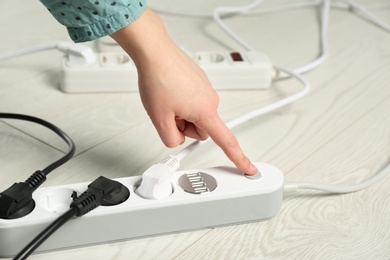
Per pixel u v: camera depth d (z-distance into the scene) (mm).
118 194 606
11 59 1034
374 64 1086
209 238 646
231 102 933
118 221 600
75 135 822
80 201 574
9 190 583
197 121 638
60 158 758
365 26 1243
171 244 633
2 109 875
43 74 991
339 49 1134
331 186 715
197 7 1281
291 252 634
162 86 620
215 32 1171
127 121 869
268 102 940
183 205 616
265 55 990
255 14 1266
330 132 866
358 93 980
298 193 731
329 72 1046
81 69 917
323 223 681
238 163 645
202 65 946
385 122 901
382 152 825
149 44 610
